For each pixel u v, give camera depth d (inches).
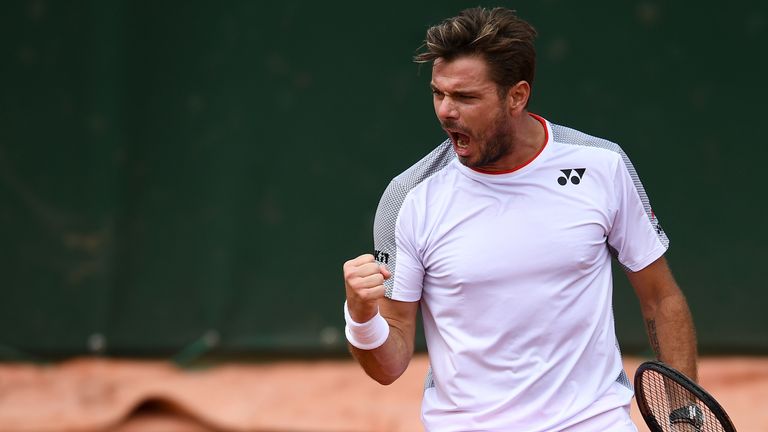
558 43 1147.9
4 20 1139.9
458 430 417.4
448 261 410.6
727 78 1146.0
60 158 1151.6
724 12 1144.2
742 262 1150.3
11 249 1157.1
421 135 1160.8
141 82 1150.3
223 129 1157.1
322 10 1155.3
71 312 1161.4
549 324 406.6
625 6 1145.4
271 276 1170.0
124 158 1153.4
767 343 1147.9
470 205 411.2
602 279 419.5
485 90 389.4
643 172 1153.4
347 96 1160.2
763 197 1146.7
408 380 1075.3
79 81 1146.7
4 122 1146.7
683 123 1149.7
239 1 1147.3
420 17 1154.7
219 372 1145.4
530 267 405.1
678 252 1154.7
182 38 1149.1
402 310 424.2
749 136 1145.4
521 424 408.5
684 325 432.8
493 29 386.6
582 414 408.2
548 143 415.8
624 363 1120.2
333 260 1170.0
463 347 412.2
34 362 1162.0
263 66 1154.0
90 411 997.8
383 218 422.6
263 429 929.5
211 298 1167.0
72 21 1142.3
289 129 1160.8
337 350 1174.3
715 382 1067.9
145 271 1165.1
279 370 1147.9
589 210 410.6
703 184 1150.3
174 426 975.0
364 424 930.7
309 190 1167.0
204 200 1162.0
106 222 1154.7
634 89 1150.3
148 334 1167.6
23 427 948.6
